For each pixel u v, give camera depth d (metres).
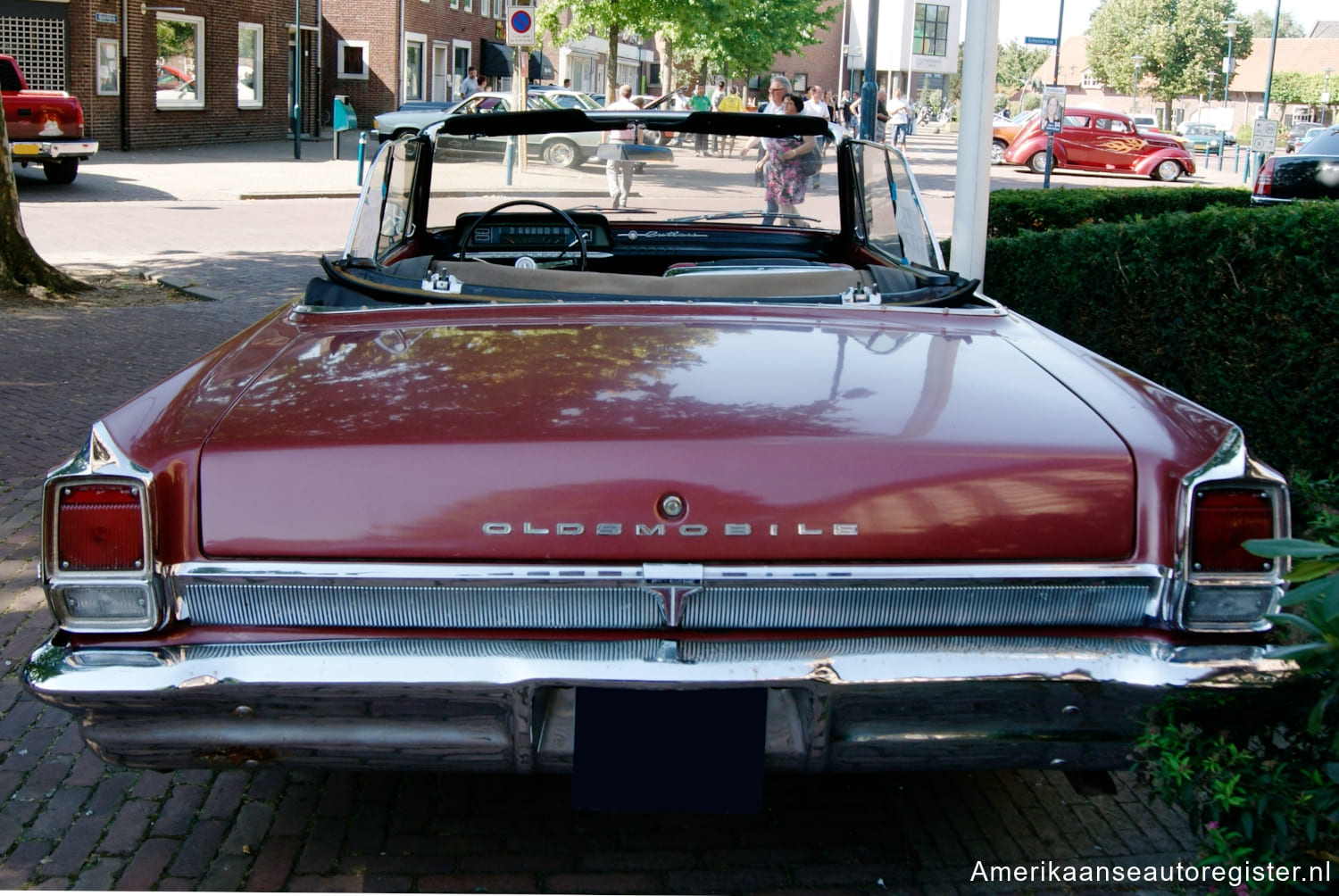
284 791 3.14
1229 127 51.38
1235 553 2.34
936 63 66.75
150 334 9.26
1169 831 3.01
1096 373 2.85
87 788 3.13
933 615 2.35
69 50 25.33
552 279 3.39
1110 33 67.88
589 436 2.33
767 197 4.71
